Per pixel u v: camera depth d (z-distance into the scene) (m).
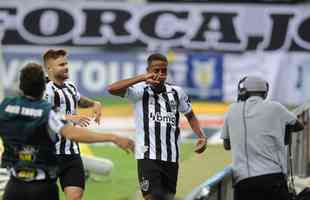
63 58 23.44
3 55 64.19
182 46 64.62
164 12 65.00
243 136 21.33
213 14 64.69
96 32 65.00
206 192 16.48
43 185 18.09
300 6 64.38
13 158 18.06
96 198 30.83
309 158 29.58
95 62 64.06
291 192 22.67
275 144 21.27
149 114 22.67
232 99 63.19
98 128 53.09
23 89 18.02
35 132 17.77
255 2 64.69
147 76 22.33
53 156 18.17
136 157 22.72
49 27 65.00
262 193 21.17
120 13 65.06
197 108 60.78
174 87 23.23
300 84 63.56
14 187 18.12
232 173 21.27
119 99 62.03
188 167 29.66
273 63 63.94
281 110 21.47
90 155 38.09
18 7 64.81
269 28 64.38
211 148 34.75
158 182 22.25
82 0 65.06
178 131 23.11
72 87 23.88
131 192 31.89
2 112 18.05
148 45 64.75
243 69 63.91
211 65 63.69
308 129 29.39
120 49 65.00
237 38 64.44
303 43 64.12
